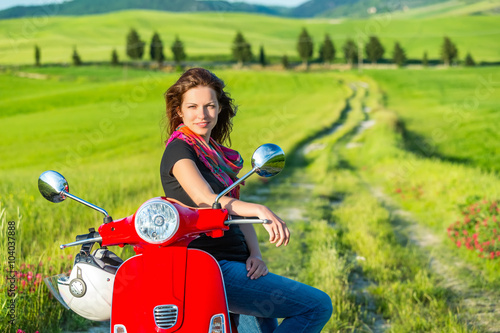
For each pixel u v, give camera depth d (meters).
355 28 170.12
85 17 177.50
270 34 170.62
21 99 72.38
